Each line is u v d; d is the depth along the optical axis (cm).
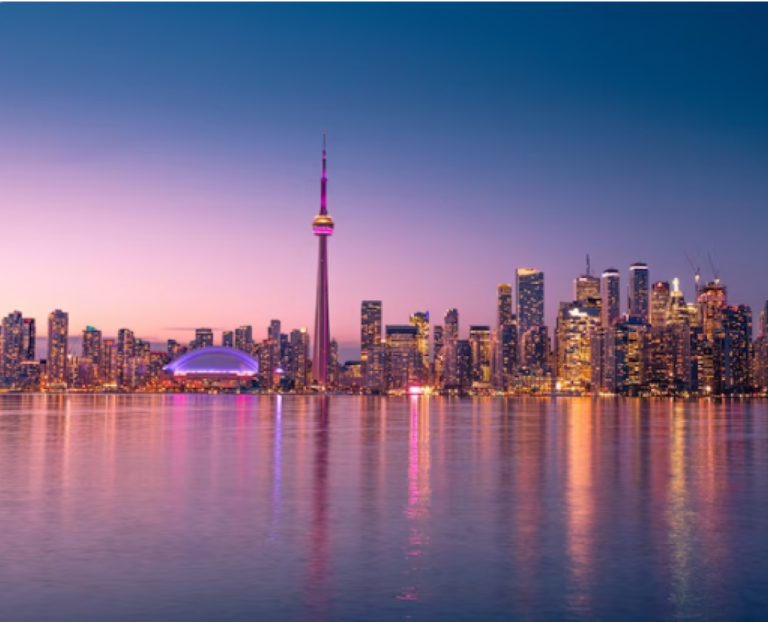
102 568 4012
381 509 5938
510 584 3725
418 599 3478
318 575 3888
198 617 3209
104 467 8775
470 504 6219
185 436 14200
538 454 10988
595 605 3397
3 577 3834
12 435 14162
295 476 8062
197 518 5484
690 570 4006
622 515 5716
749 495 6838
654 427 18950
